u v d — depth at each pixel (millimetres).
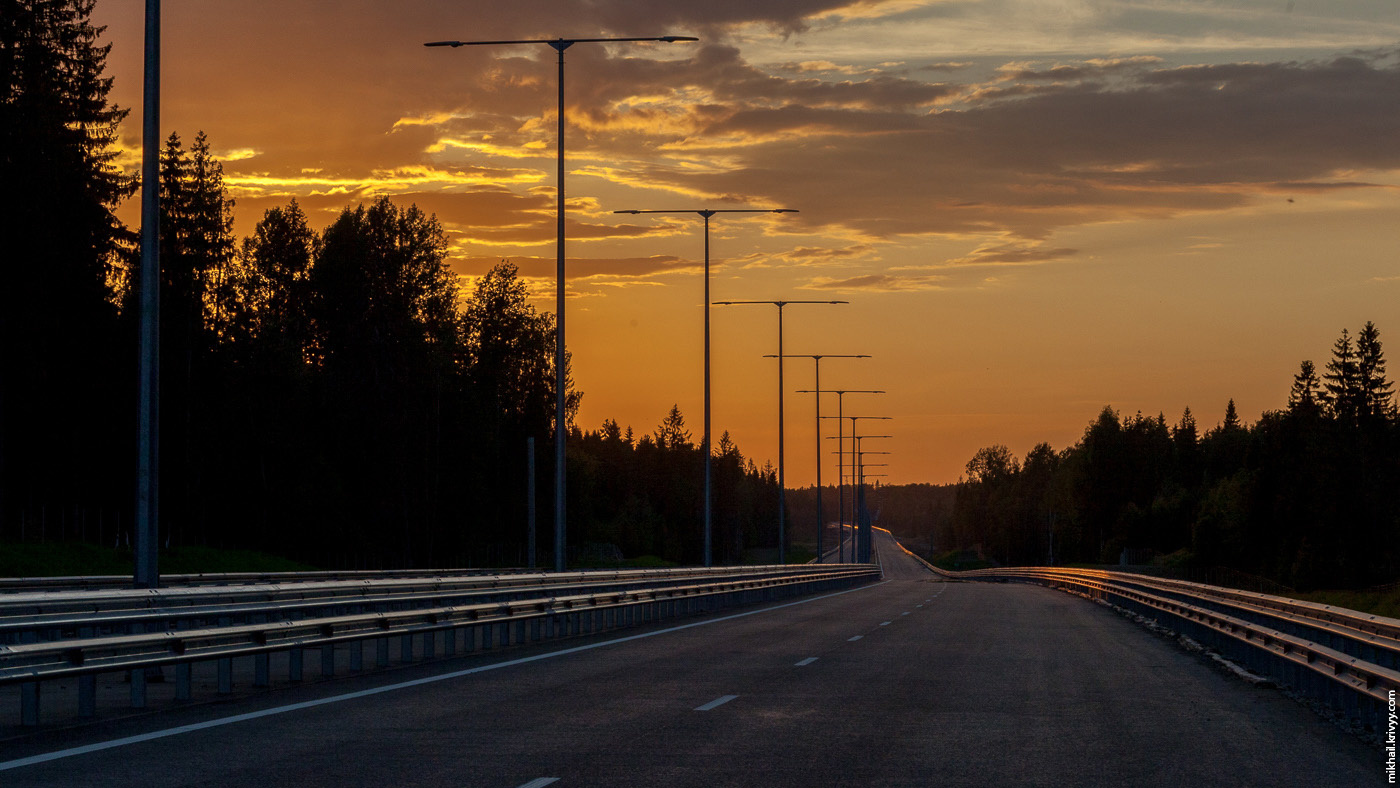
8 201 59312
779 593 49750
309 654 21125
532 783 9391
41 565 47062
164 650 13555
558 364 35750
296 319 92438
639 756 10633
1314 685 15062
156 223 19000
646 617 31922
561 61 36562
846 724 12672
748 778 9695
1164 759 10812
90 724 12352
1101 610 39906
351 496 91625
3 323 60562
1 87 58625
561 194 36406
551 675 17234
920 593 56719
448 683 16172
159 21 19203
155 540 18641
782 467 73500
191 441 80250
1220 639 22375
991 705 14383
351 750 10820
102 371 68188
